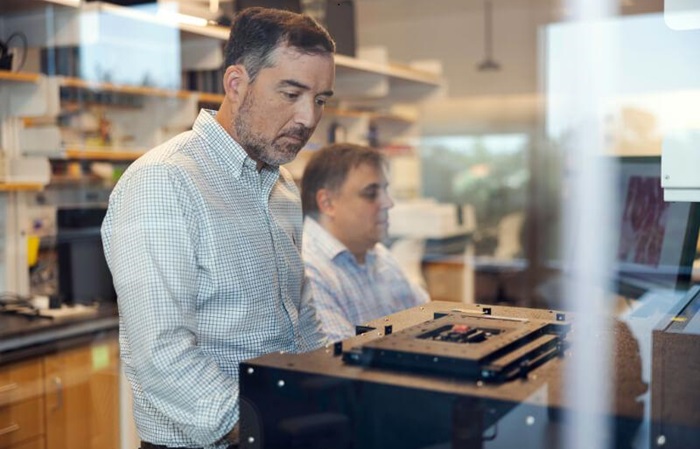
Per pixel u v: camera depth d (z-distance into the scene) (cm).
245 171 125
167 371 107
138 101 330
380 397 84
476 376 84
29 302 292
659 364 94
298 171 227
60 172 311
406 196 545
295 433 90
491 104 695
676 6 133
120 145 327
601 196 345
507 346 92
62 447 259
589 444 78
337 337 153
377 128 480
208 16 272
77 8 299
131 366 116
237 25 125
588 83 612
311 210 217
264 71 121
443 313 123
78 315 273
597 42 606
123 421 266
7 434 242
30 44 305
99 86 314
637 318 125
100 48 312
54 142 302
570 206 606
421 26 701
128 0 295
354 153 225
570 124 632
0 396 240
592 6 601
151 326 108
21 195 303
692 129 137
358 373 88
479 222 679
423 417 83
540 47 667
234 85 125
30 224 305
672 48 199
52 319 267
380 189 225
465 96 702
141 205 111
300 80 121
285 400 90
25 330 252
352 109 449
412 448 84
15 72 292
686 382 88
